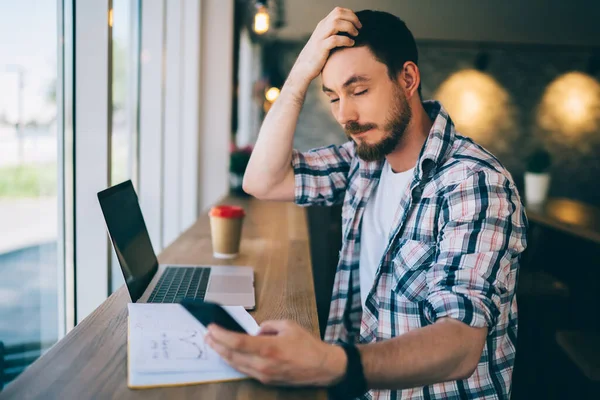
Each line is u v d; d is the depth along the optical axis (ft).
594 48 22.16
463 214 3.47
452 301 2.98
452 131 3.93
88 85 5.70
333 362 2.54
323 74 3.97
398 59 3.85
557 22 18.61
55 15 5.57
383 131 3.92
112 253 6.78
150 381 2.69
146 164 10.00
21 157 5.18
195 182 12.23
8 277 5.15
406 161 4.27
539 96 23.34
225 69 12.25
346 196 4.91
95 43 5.66
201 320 2.68
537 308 9.55
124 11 8.41
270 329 2.66
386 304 4.06
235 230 5.90
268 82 19.12
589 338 6.89
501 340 3.81
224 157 12.44
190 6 11.76
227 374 2.80
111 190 4.31
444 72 23.26
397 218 4.04
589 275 10.71
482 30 19.77
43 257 5.66
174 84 11.08
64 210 5.89
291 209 10.50
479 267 3.20
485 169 3.54
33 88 5.30
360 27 3.82
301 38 21.88
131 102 9.07
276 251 6.42
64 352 3.05
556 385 8.63
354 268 4.73
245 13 16.34
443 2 16.94
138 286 4.21
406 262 3.92
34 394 2.54
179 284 4.56
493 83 23.31
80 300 6.02
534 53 23.17
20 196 5.22
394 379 2.63
